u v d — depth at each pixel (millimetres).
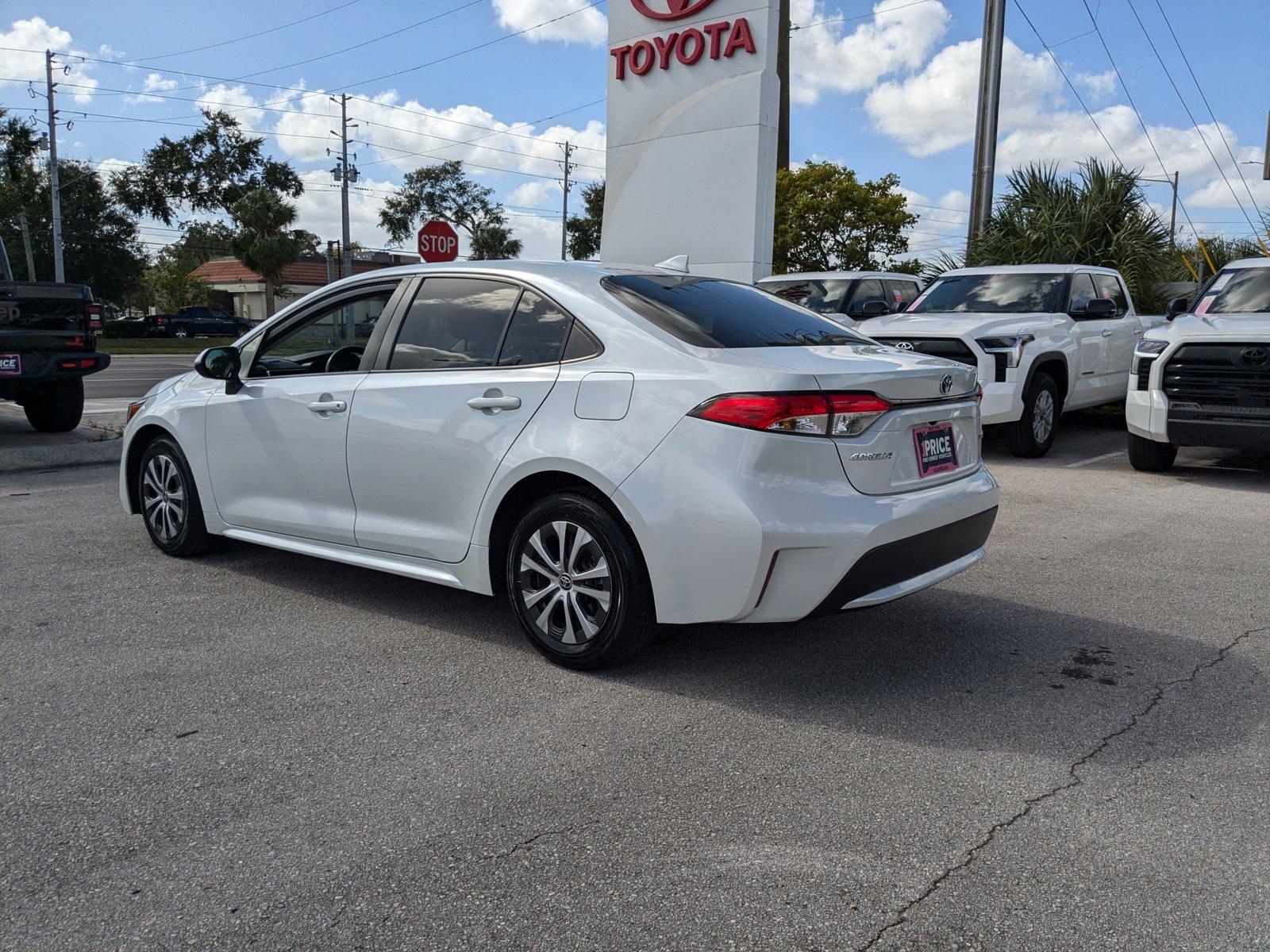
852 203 28828
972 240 16141
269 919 2295
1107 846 2607
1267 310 8242
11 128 53250
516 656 4023
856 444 3410
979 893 2391
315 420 4523
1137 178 15406
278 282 54062
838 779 2977
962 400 3912
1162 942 2211
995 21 16016
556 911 2328
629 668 3887
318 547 4652
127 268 60938
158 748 3174
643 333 3688
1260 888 2418
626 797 2867
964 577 5168
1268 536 6059
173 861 2531
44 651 4051
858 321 12180
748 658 4000
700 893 2393
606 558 3617
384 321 4434
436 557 4164
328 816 2756
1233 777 2992
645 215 14711
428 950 2191
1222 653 4062
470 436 3955
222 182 61500
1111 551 5691
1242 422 7430
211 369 4883
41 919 2291
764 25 13148
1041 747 3195
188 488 5309
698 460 3395
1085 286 10250
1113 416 12094
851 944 2207
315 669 3871
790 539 3283
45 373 9672
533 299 4004
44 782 2943
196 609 4613
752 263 13586
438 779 2973
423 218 68562
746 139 13438
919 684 3730
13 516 6629
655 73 14383
